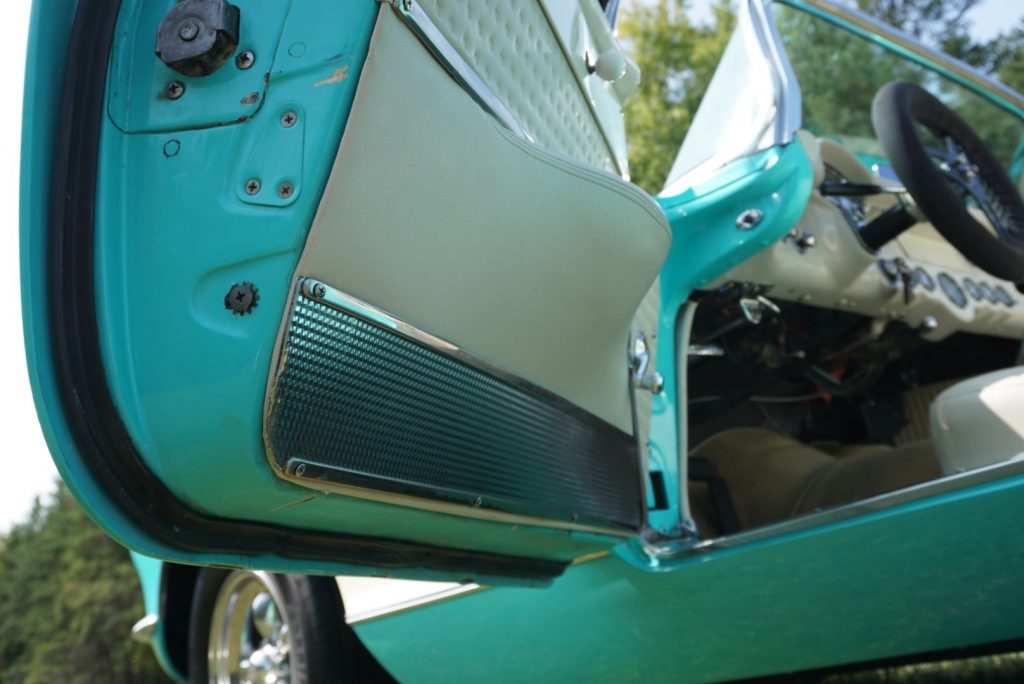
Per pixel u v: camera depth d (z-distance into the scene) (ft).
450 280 3.97
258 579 8.11
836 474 7.58
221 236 3.44
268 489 3.56
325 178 3.38
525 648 6.46
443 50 3.89
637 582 5.81
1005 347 9.73
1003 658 7.34
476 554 5.13
